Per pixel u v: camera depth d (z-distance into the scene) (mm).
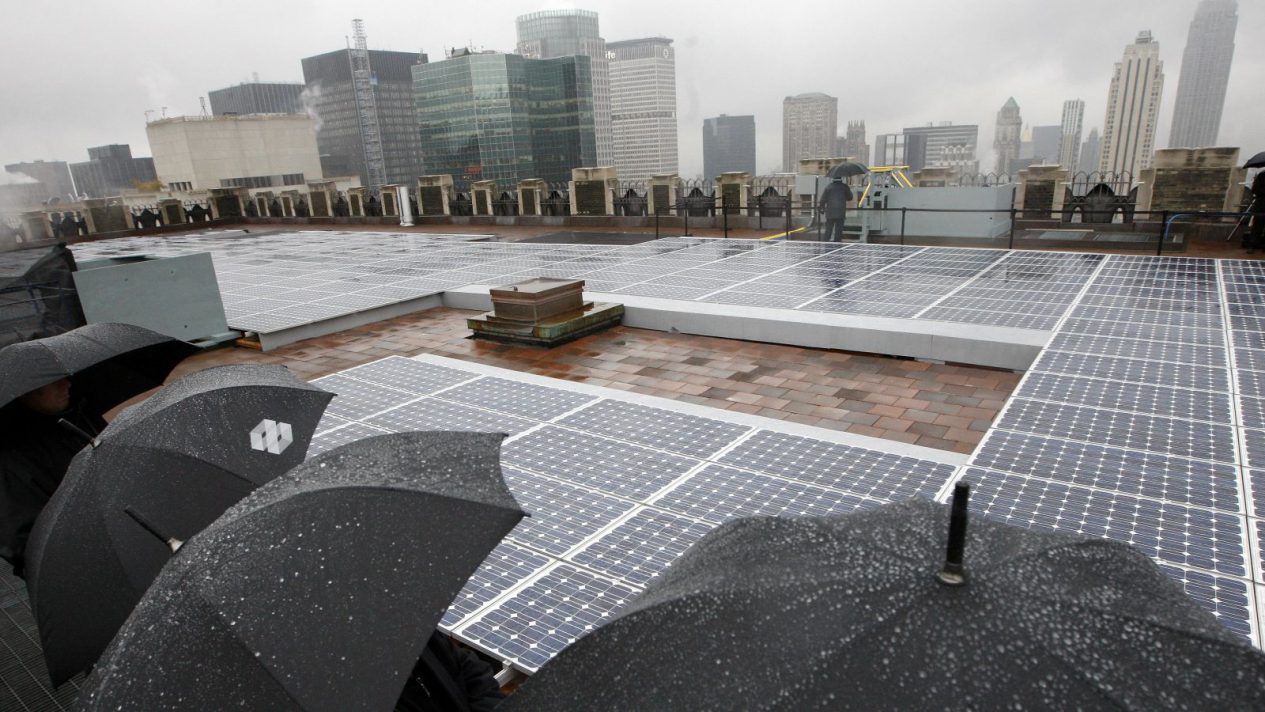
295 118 91250
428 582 1934
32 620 4074
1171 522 3580
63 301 8547
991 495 3965
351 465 2303
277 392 3566
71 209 28766
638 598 1751
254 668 1718
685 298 9891
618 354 8570
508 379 6633
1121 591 1376
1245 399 5184
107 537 2824
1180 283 9234
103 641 2809
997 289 9438
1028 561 1428
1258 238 12859
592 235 19594
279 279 13938
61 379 3770
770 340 8633
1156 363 6078
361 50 197500
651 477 4449
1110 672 1167
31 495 3686
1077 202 16594
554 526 3900
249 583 1859
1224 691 1143
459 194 26766
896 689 1188
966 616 1267
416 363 7277
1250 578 3096
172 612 1837
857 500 4008
